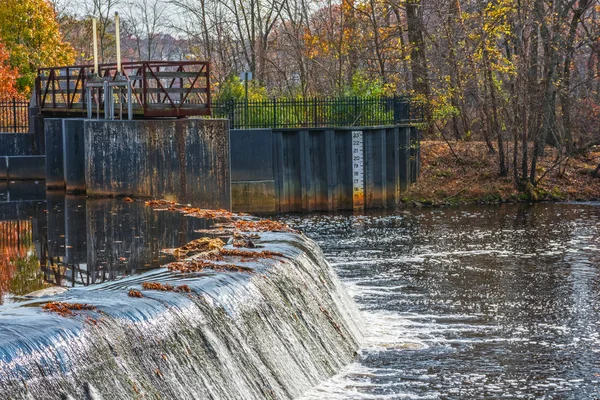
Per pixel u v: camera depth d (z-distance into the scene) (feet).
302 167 140.97
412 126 155.63
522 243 107.55
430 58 176.86
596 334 65.26
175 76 92.07
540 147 167.53
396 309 72.33
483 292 79.46
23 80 196.34
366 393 50.01
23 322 34.68
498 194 154.10
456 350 60.23
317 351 52.49
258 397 42.91
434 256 98.32
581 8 170.30
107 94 92.48
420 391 51.52
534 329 66.49
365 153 145.07
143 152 86.99
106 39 301.22
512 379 54.65
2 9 198.18
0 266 52.42
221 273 49.21
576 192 157.48
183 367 38.75
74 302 39.40
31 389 30.91
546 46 168.55
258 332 46.42
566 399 51.52
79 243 61.57
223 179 88.28
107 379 34.24
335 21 220.23
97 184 88.33
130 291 41.75
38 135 127.54
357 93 161.27
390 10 191.11
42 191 100.32
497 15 155.33
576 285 82.53
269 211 136.98
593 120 183.11
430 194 152.87
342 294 65.92
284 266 55.01
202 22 244.83
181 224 71.00
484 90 167.02
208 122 87.40
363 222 128.57
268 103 146.30
